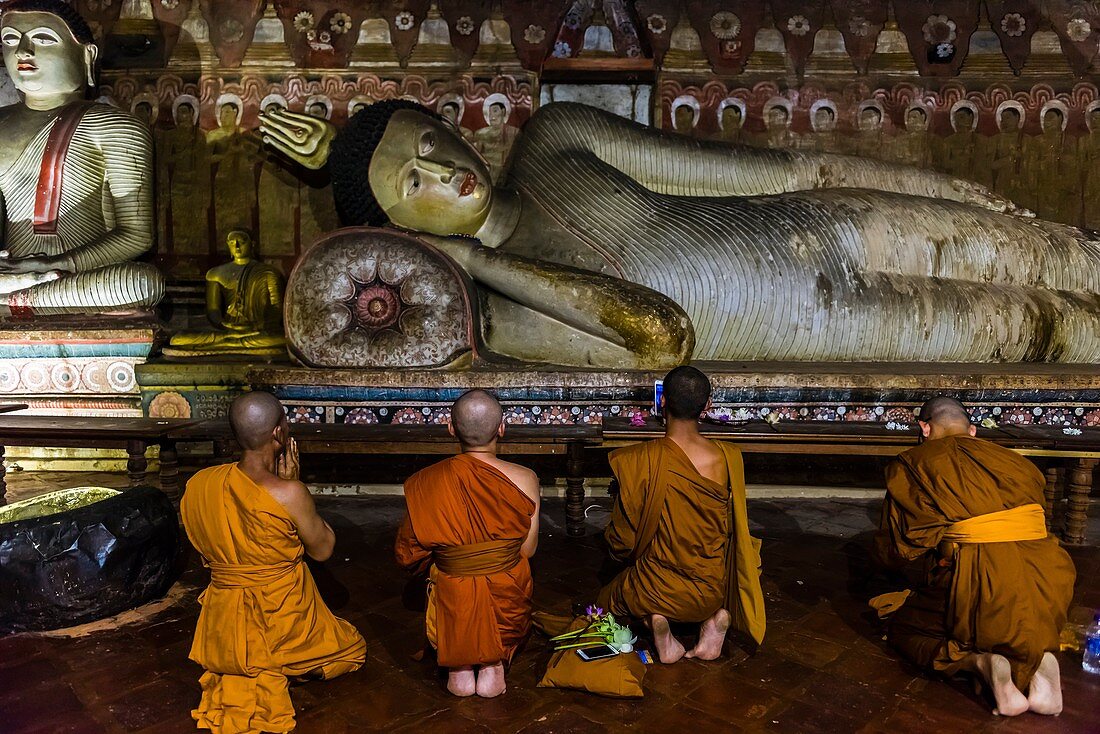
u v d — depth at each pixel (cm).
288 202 611
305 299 474
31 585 307
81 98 586
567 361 485
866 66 598
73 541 314
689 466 278
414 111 527
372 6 599
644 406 459
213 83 604
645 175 557
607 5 599
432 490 261
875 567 362
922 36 596
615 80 603
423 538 261
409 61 601
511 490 261
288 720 249
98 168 564
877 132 600
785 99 600
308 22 599
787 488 510
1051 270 536
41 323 526
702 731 249
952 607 265
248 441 259
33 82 559
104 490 363
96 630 316
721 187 562
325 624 278
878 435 402
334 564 393
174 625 321
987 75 596
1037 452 400
